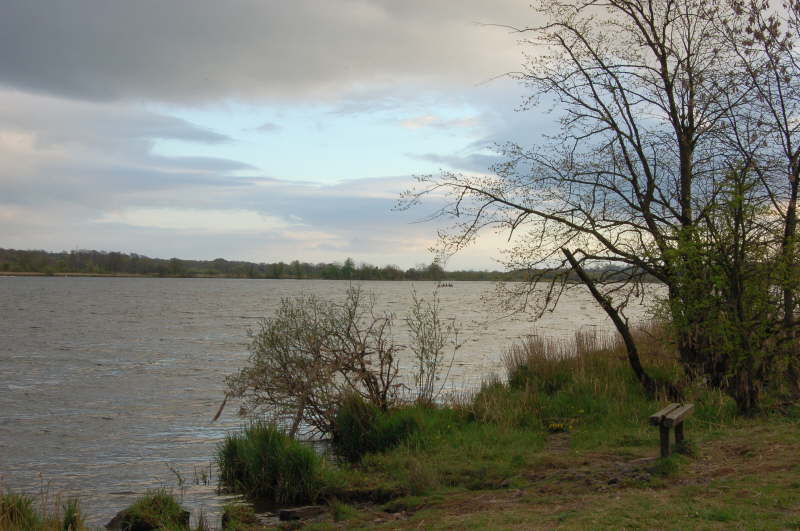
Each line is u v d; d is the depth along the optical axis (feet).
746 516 20.89
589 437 38.27
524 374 52.54
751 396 38.63
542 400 45.96
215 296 385.70
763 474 25.86
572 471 30.91
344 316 47.37
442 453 36.55
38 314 214.48
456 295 451.12
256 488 35.42
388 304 263.70
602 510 23.25
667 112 45.83
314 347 44.96
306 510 30.32
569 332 134.00
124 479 39.93
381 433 40.91
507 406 44.29
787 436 31.94
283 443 36.32
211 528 30.07
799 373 41.37
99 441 50.06
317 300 48.34
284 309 47.52
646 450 33.65
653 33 45.03
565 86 46.44
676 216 45.14
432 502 29.04
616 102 46.03
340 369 45.50
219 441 49.93
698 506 22.49
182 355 106.22
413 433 40.24
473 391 54.29
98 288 518.37
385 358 47.47
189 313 225.15
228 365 94.12
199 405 64.59
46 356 104.99
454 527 23.90
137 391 72.54
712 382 43.19
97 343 125.49
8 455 45.96
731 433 34.55
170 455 45.88
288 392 44.52
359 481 34.01
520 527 22.47
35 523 29.48
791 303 38.63
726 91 43.83
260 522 30.35
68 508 31.04
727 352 38.73
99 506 34.65
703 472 27.35
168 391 72.59
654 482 26.48
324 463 35.58
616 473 29.14
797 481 24.18
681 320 39.93
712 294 39.52
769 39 41.60
